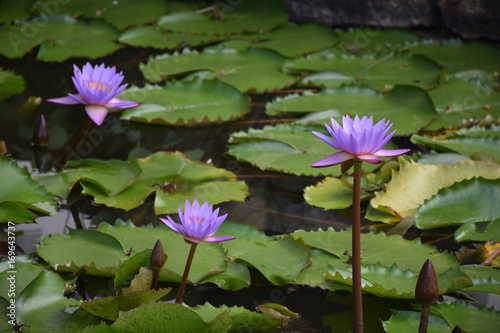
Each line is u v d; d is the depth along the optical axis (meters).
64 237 2.96
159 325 2.26
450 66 5.66
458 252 3.16
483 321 2.47
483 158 3.73
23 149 4.13
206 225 2.24
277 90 5.29
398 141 4.42
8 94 4.96
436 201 3.34
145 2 7.14
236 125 4.67
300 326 2.54
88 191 3.52
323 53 5.86
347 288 2.70
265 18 6.79
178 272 2.72
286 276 2.76
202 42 6.12
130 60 5.79
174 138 4.44
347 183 3.71
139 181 3.67
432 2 6.34
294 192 3.82
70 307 2.51
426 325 2.22
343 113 4.61
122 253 2.86
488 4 5.98
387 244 3.06
